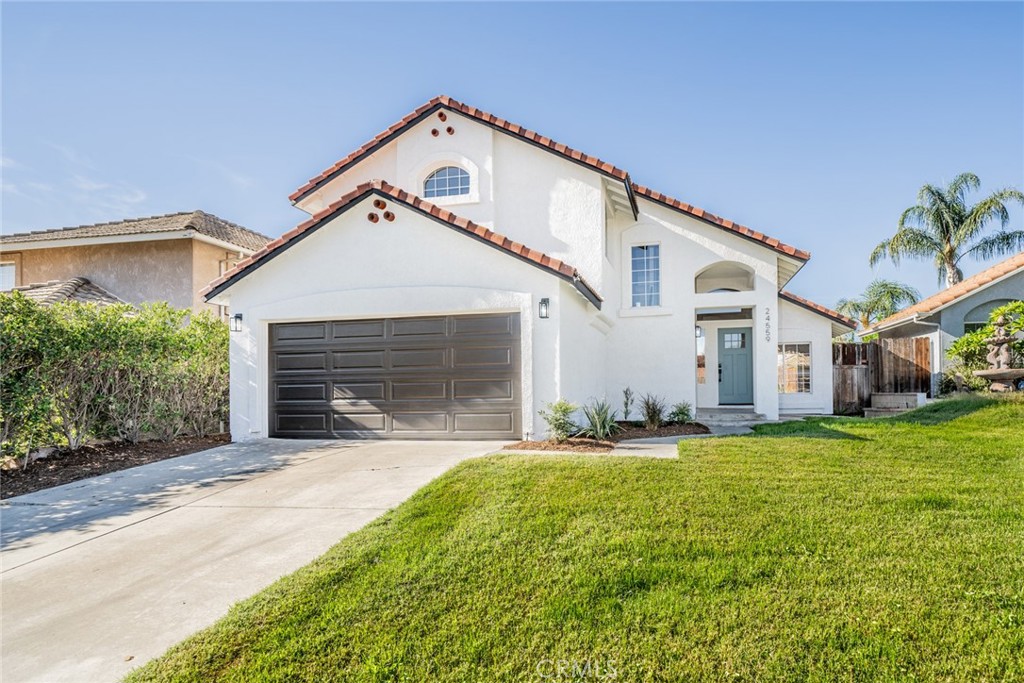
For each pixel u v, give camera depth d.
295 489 7.92
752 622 4.06
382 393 11.59
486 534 5.68
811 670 3.56
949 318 19.39
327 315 11.69
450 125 14.57
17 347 9.47
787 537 5.44
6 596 4.98
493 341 11.16
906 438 10.44
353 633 4.12
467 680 3.62
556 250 14.13
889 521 5.84
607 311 14.58
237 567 5.43
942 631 3.88
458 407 11.23
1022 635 3.80
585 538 5.51
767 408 15.81
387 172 15.25
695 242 16.30
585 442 10.29
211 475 8.98
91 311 11.15
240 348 12.07
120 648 4.14
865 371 19.30
